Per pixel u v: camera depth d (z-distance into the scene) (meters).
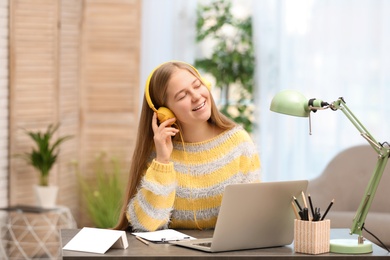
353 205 4.77
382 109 6.30
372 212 4.67
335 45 6.37
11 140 5.73
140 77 6.45
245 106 6.63
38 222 5.87
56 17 5.92
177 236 2.86
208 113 2.97
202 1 6.61
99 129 6.20
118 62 6.18
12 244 5.78
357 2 6.31
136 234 2.89
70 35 6.07
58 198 5.98
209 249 2.63
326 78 6.40
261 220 2.69
